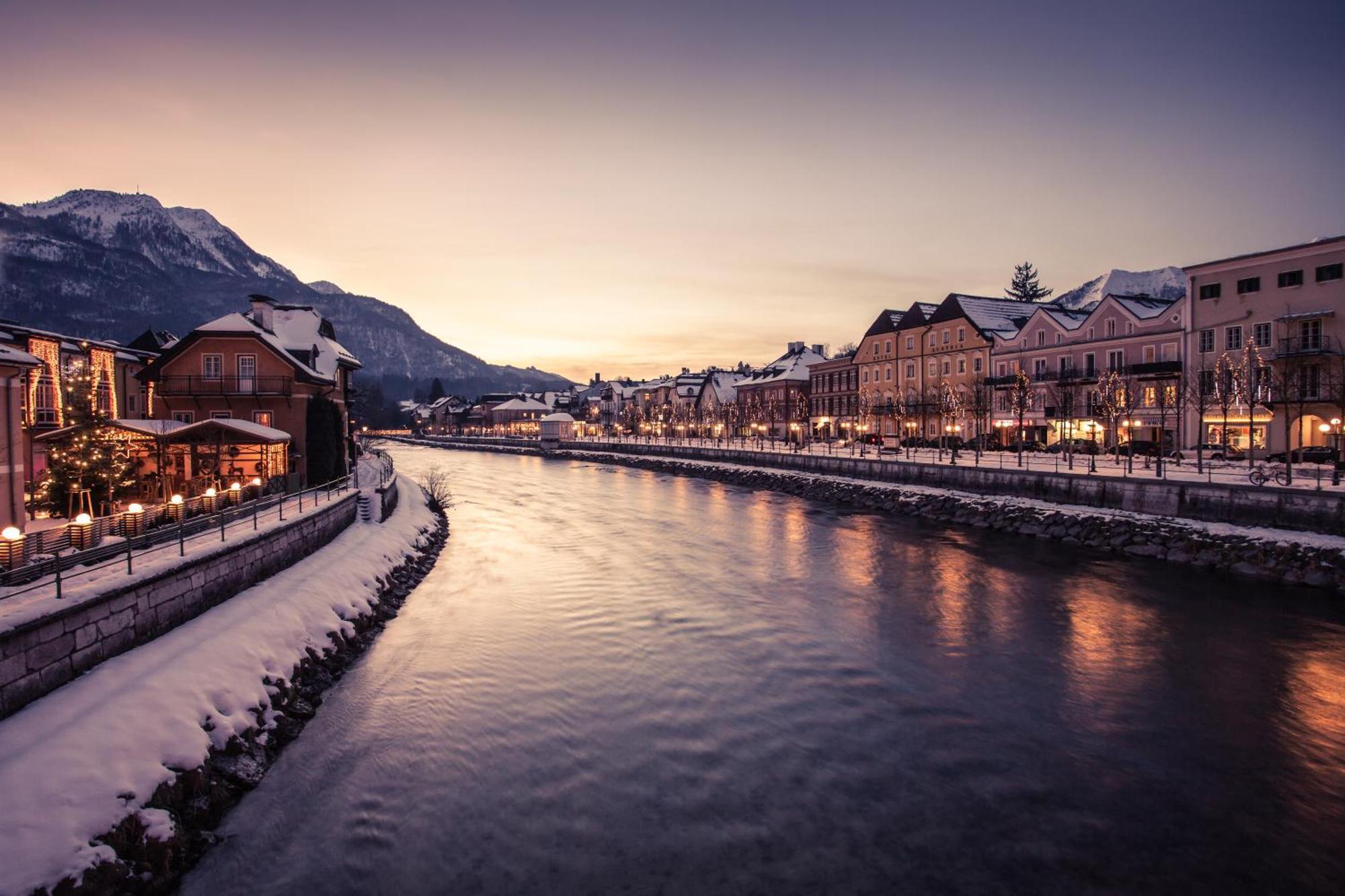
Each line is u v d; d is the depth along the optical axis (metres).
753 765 12.46
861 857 9.90
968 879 9.42
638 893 9.19
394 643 18.70
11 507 19.09
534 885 9.33
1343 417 33.38
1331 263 37.22
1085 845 10.14
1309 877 9.43
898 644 18.53
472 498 53.91
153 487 27.44
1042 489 35.97
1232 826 10.58
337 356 46.12
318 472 36.59
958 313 64.56
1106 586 23.62
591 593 24.00
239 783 11.15
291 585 18.77
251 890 9.07
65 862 8.23
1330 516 24.28
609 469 85.69
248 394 35.56
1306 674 16.14
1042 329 56.00
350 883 9.28
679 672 16.72
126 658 12.38
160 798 9.84
